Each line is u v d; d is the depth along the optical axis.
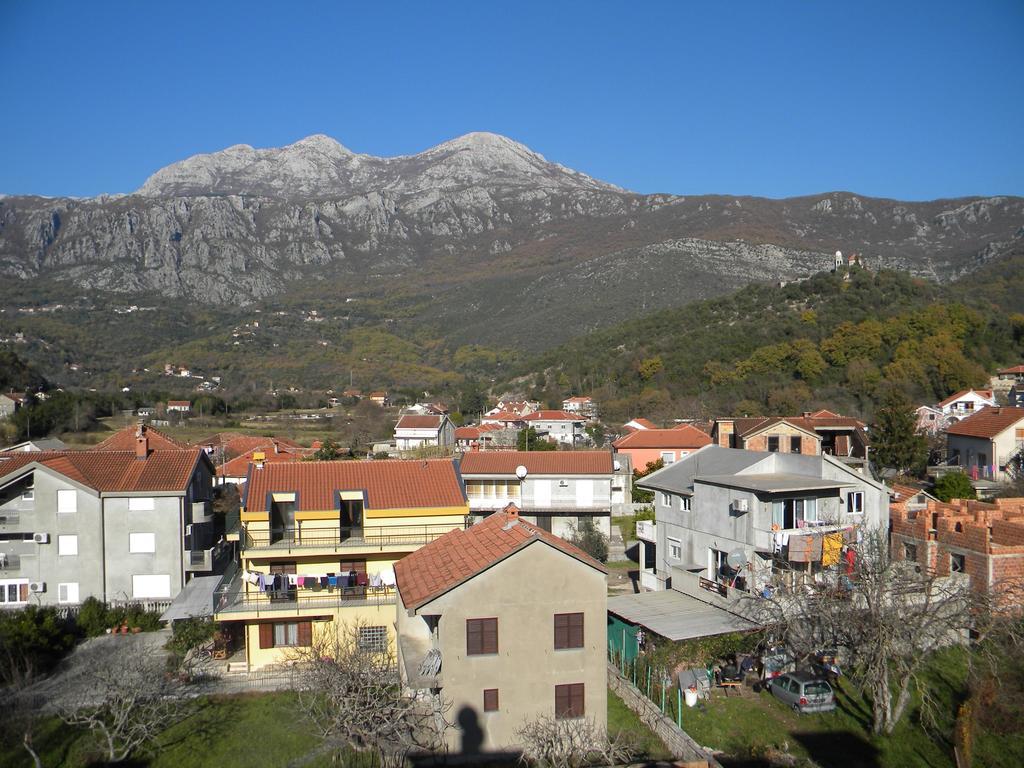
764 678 29.12
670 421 98.88
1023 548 33.09
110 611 37.50
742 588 33.47
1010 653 28.44
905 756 24.69
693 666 29.12
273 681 30.70
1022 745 24.92
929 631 27.61
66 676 31.31
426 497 35.38
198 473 43.06
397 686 26.64
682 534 39.12
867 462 59.00
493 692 24.45
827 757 24.42
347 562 34.00
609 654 33.19
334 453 80.81
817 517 34.66
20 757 25.16
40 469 37.94
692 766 21.95
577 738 23.47
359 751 24.08
